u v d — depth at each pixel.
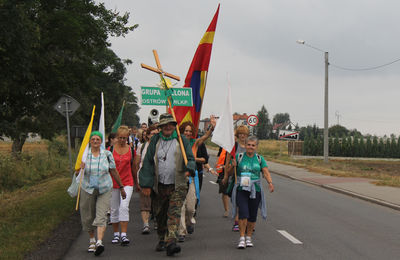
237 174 6.89
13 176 17.80
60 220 8.88
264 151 49.97
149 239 7.55
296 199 13.13
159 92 8.75
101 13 21.97
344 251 6.71
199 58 9.16
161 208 6.58
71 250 6.70
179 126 8.44
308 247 6.95
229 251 6.63
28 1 13.33
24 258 6.04
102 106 7.40
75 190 6.62
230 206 11.38
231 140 7.12
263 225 8.89
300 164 29.20
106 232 8.23
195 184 8.24
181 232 7.23
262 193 6.93
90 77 22.28
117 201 7.36
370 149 45.59
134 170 8.27
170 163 6.41
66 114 15.33
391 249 6.89
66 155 32.03
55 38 18.72
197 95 9.20
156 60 8.61
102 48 22.92
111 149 7.82
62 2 19.70
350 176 20.86
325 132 29.64
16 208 10.30
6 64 13.37
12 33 12.53
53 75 18.58
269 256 6.34
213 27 9.08
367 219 9.79
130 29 23.12
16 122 18.80
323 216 10.09
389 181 17.31
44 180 18.98
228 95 7.29
